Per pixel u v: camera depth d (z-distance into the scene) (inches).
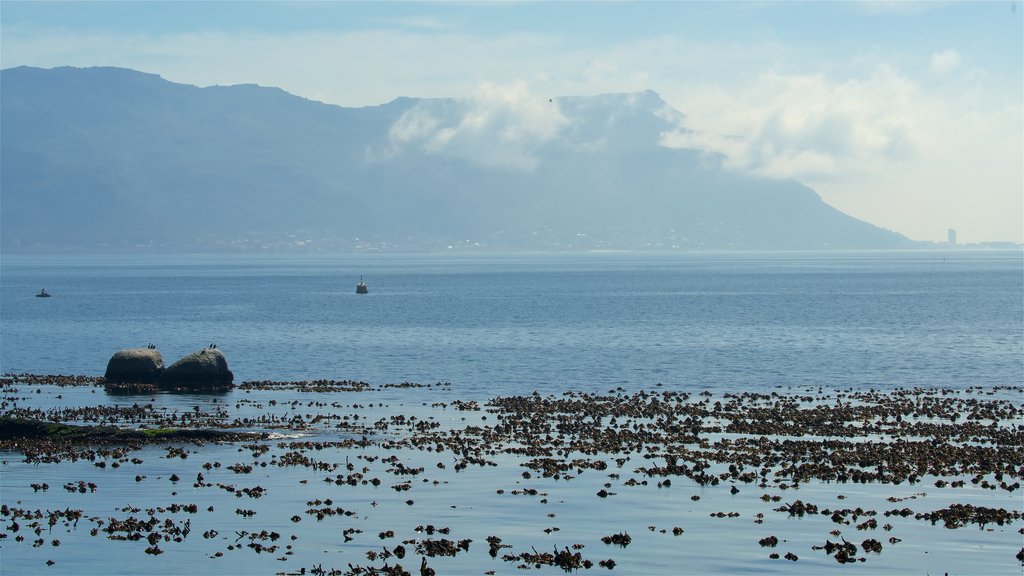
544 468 1649.9
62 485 1555.1
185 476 1616.6
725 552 1227.2
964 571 1160.8
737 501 1457.9
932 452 1764.3
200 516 1378.0
